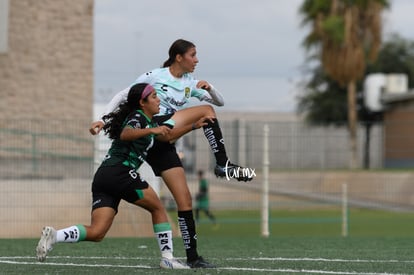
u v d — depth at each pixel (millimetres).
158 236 23531
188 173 63719
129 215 45000
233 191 71500
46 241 21047
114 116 22359
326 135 69625
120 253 30141
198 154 63062
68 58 66125
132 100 22219
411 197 73312
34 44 65562
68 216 45844
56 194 46000
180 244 35469
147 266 24578
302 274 22438
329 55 121750
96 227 21938
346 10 120875
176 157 23750
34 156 52094
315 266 24906
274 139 67062
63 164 54062
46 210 45844
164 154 23578
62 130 57000
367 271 23500
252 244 37031
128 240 37875
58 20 65938
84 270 23266
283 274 22406
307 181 72938
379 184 73562
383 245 35906
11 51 65250
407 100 130750
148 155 23500
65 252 30438
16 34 65312
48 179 49906
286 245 36219
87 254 29609
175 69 23719
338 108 162750
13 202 45625
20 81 65375
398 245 35969
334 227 69625
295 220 64500
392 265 25391
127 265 25031
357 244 36688
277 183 73125
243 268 23984
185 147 62719
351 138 71688
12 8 65125
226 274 22219
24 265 24906
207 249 33656
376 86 136125
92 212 22172
